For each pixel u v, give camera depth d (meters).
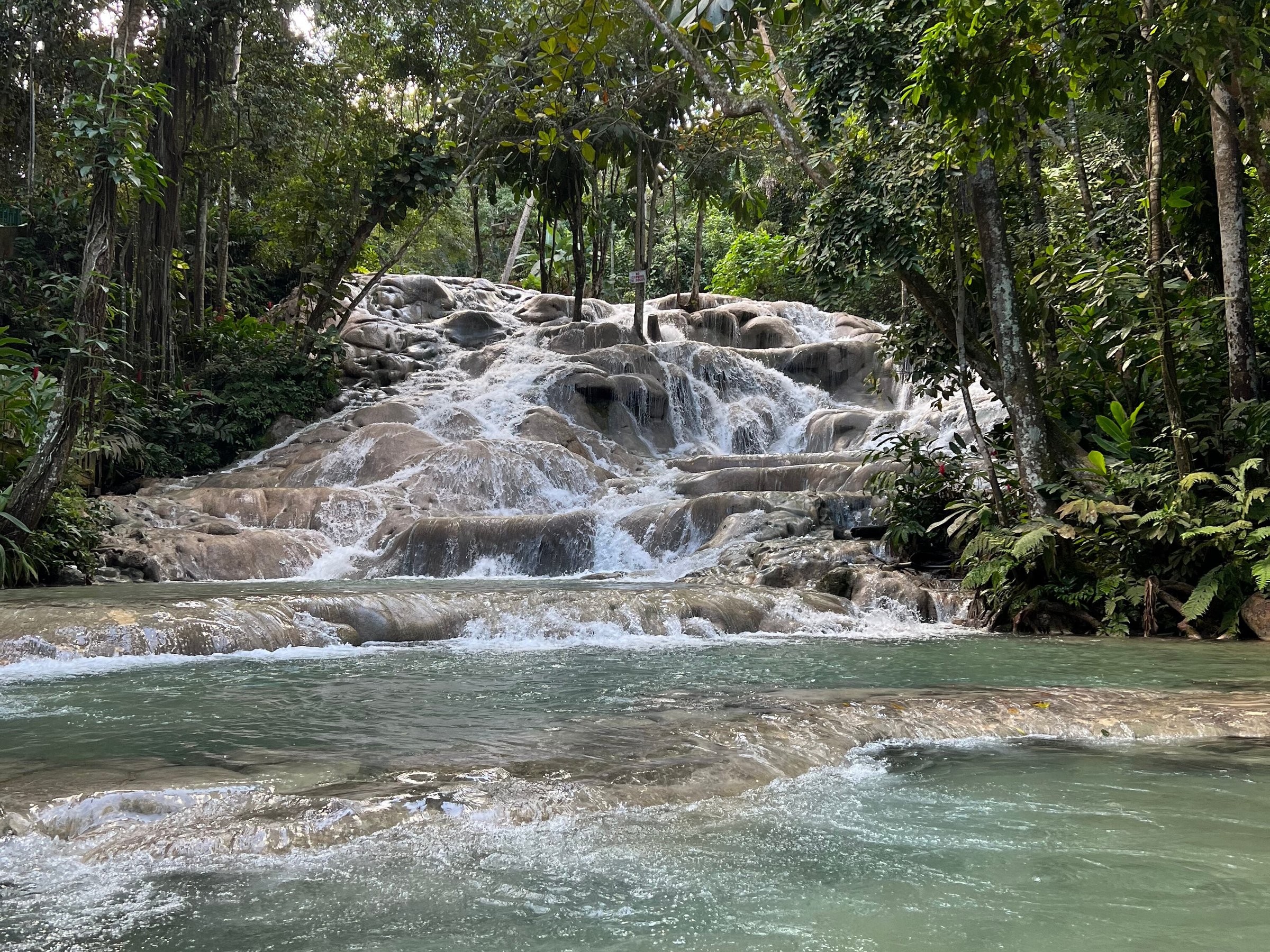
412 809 3.14
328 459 16.95
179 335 20.06
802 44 11.05
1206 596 8.99
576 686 5.85
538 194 25.09
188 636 7.35
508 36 11.74
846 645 8.24
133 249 18.42
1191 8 6.95
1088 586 9.78
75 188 20.70
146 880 2.64
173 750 3.97
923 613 10.27
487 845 2.92
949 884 2.65
